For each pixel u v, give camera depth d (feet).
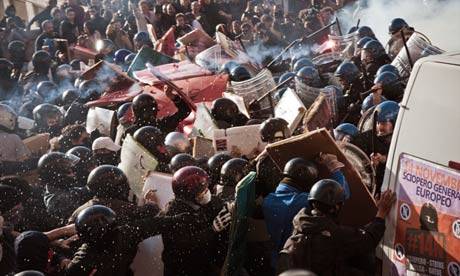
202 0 51.39
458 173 14.40
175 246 16.78
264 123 20.17
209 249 17.06
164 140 22.09
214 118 25.04
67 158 19.83
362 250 15.39
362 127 23.12
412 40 28.48
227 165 18.52
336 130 21.16
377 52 29.19
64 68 38.37
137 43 44.62
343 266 15.89
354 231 15.38
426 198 15.07
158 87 29.30
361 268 16.88
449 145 14.70
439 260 14.79
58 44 45.14
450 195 14.56
